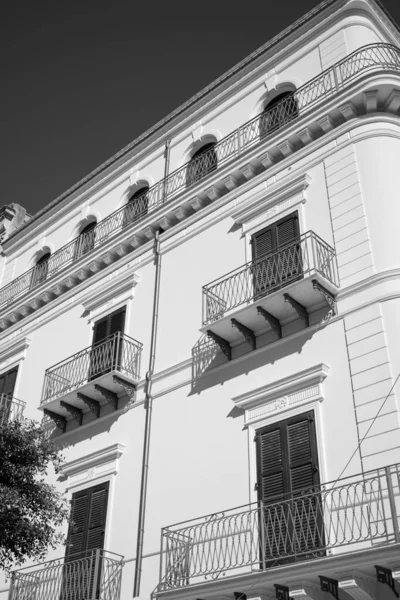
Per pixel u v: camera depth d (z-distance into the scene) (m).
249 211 16.25
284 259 14.55
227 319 14.20
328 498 11.53
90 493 15.95
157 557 13.80
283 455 12.61
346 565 10.02
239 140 17.66
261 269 14.98
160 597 12.24
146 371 16.56
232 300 15.14
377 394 11.92
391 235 13.48
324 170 15.24
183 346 16.08
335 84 15.95
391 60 16.33
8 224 27.64
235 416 13.95
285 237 15.10
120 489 15.39
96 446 16.67
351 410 12.13
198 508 13.60
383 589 10.52
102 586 14.16
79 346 19.06
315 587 10.90
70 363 18.59
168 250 18.09
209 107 19.83
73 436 17.47
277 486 12.42
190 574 12.73
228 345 14.90
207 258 16.81
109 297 19.05
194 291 16.66
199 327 15.98
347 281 13.50
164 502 14.32
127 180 21.44
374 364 12.23
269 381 13.72
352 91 15.16
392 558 9.59
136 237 18.97
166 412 15.52
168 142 20.67
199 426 14.59
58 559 14.86
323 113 15.60
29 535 12.46
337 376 12.66
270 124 17.42
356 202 14.20
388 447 11.34
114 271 19.56
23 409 19.55
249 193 16.72
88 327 19.17
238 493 13.03
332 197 14.72
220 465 13.68
